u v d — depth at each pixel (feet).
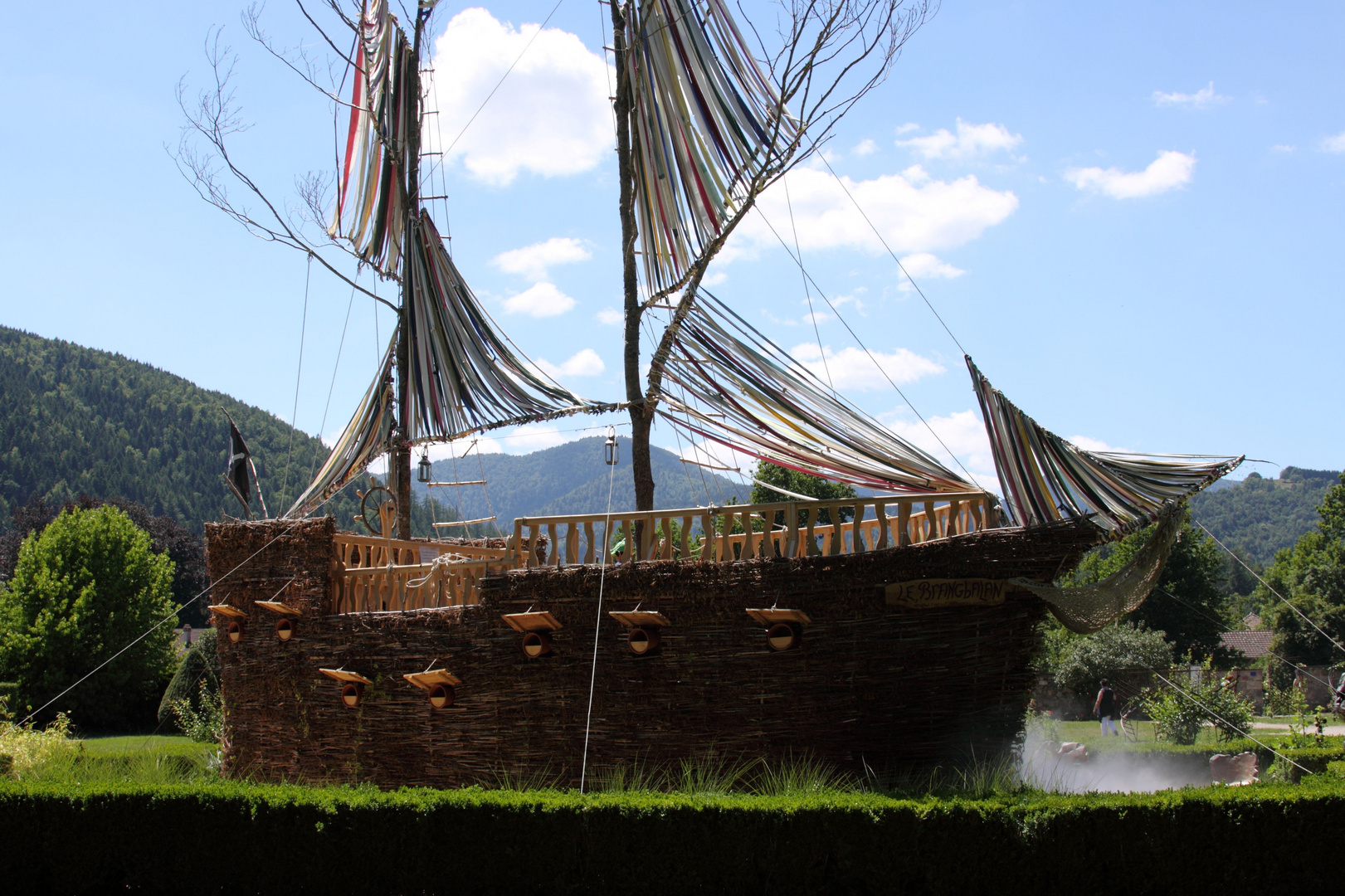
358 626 48.16
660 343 48.73
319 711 49.11
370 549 54.85
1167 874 29.89
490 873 31.96
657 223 52.90
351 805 33.37
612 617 41.24
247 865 34.14
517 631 43.01
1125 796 31.65
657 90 51.88
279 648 51.03
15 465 428.97
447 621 45.24
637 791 35.81
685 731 39.91
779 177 47.67
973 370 38.58
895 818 30.19
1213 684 71.31
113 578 125.39
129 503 210.79
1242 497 623.77
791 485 109.70
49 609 120.88
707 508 41.65
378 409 64.59
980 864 29.89
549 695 42.27
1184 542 168.35
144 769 51.96
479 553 54.85
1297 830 30.07
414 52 67.92
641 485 52.65
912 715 38.01
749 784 38.47
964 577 37.17
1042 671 103.65
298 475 499.10
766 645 39.06
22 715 116.88
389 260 68.80
